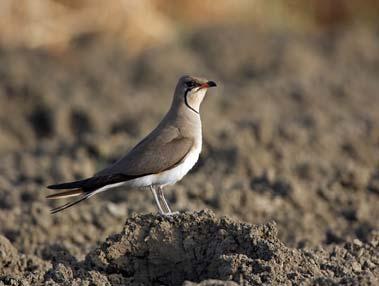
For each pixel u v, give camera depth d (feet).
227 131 57.21
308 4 96.32
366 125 60.85
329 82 74.28
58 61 80.02
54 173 52.19
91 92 72.79
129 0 84.28
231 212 45.21
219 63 82.84
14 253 34.12
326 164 51.62
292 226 43.80
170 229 30.63
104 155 56.34
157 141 33.71
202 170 52.26
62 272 29.84
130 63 81.30
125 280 30.27
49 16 81.92
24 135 66.59
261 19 93.66
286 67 81.30
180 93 34.86
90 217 42.75
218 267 28.91
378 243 33.88
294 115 65.31
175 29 88.17
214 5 92.63
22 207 45.19
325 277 27.25
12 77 72.28
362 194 48.52
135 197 47.11
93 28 83.71
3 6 80.48
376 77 79.77
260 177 49.88
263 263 27.94
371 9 96.17
